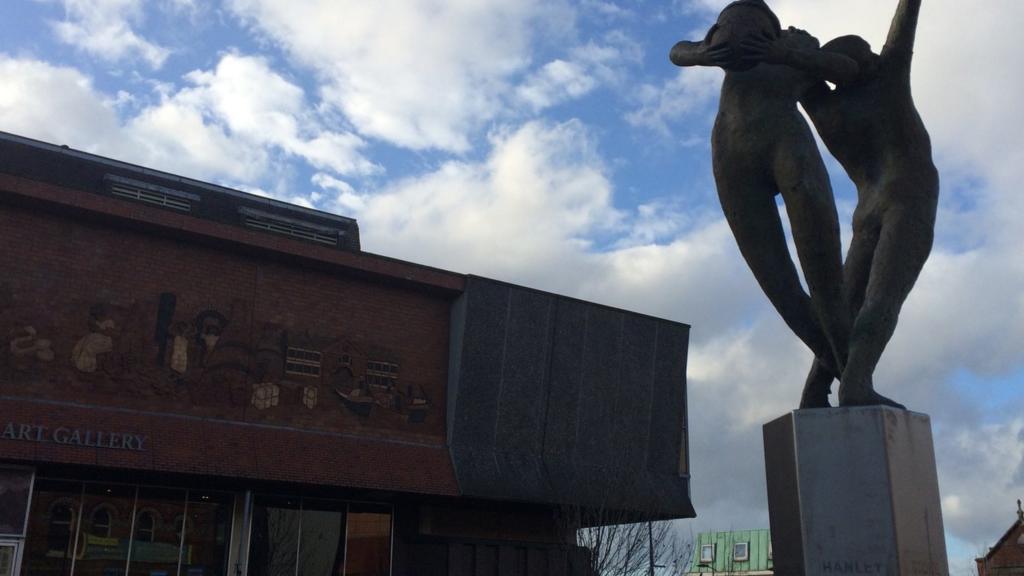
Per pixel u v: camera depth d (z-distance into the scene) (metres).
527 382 32.12
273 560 27.80
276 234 28.30
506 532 32.19
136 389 25.45
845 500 5.16
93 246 25.62
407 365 30.59
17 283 24.33
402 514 30.58
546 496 31.28
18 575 22.91
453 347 31.39
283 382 27.97
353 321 29.78
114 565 25.17
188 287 26.89
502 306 31.91
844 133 6.20
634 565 32.47
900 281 5.76
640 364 34.75
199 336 26.78
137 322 25.84
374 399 29.62
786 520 5.46
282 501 28.44
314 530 28.80
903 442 5.20
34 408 23.73
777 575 5.48
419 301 31.34
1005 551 68.56
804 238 5.81
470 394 30.97
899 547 4.98
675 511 33.97
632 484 33.09
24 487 23.31
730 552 89.31
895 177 6.01
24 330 24.17
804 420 5.38
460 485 29.81
